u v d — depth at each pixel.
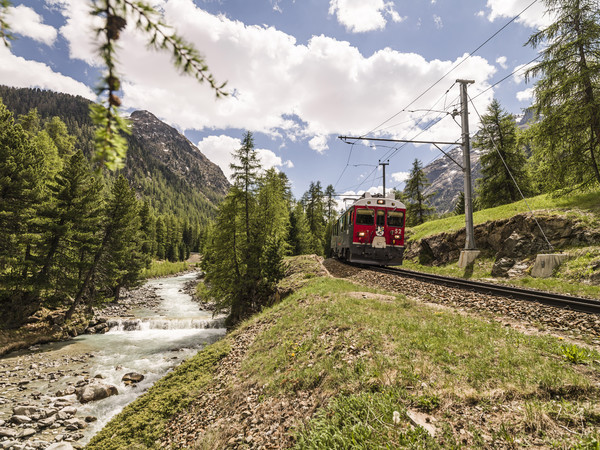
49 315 25.77
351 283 16.62
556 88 17.00
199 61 2.14
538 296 10.68
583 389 5.41
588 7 16.11
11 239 23.67
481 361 6.50
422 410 5.57
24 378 16.20
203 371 12.22
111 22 1.95
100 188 27.34
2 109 24.17
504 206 23.88
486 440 4.83
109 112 1.91
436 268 23.00
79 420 12.15
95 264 28.55
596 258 14.23
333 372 7.30
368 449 4.97
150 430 9.39
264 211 31.86
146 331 26.08
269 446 6.25
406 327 8.45
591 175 17.75
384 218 21.38
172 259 110.81
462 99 19.09
